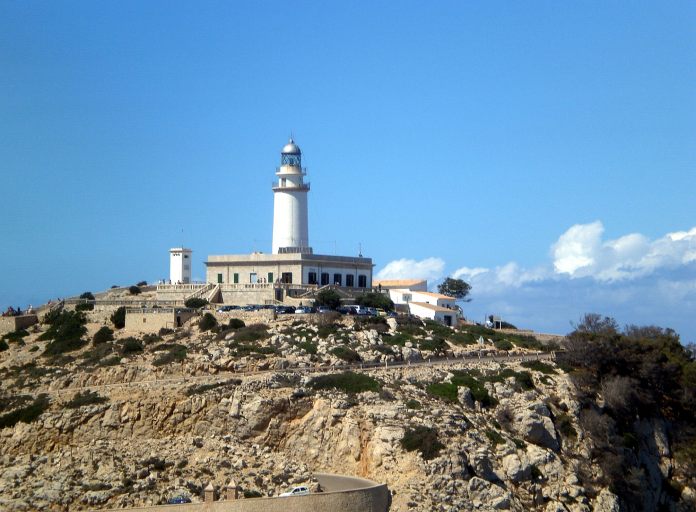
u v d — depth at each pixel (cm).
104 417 12638
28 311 18650
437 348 15575
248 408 12444
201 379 13325
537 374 14362
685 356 15900
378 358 14750
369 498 10669
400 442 11881
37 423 12631
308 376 13088
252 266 19212
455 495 11475
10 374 15062
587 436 13488
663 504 13862
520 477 12206
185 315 16550
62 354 15925
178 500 9738
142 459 10800
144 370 14125
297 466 11512
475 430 12550
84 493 9831
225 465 10931
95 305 18238
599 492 12775
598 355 14650
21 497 9731
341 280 19650
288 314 16550
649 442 14275
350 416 12338
